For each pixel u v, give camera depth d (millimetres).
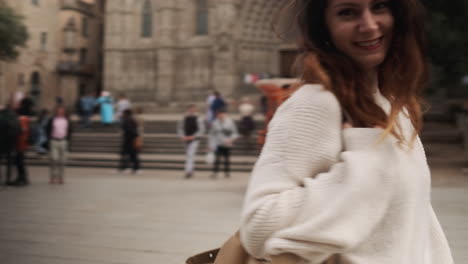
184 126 11977
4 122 9234
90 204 7145
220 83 30438
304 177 941
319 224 889
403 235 979
